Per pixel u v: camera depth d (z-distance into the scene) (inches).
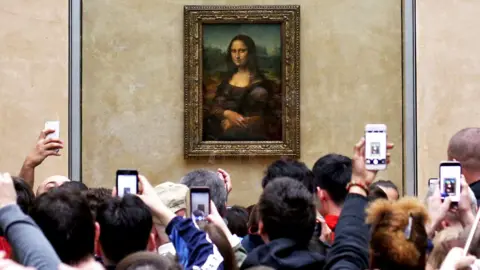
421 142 511.5
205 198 208.8
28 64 503.2
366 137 211.5
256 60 539.5
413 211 161.9
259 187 540.1
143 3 536.4
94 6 533.3
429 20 511.5
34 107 503.2
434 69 511.5
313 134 539.8
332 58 538.6
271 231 196.9
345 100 538.6
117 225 185.3
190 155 534.0
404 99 522.0
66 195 170.9
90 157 531.8
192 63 534.9
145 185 198.2
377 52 537.6
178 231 183.8
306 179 249.8
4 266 125.2
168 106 538.3
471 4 509.7
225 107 539.8
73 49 511.2
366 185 204.8
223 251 185.8
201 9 533.3
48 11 504.7
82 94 531.2
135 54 535.8
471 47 509.4
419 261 159.8
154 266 154.3
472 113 509.4
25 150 501.7
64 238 166.4
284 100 536.7
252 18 534.0
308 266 191.3
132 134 535.5
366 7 538.3
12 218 144.5
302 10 538.9
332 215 237.3
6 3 502.6
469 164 237.0
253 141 538.6
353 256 173.5
